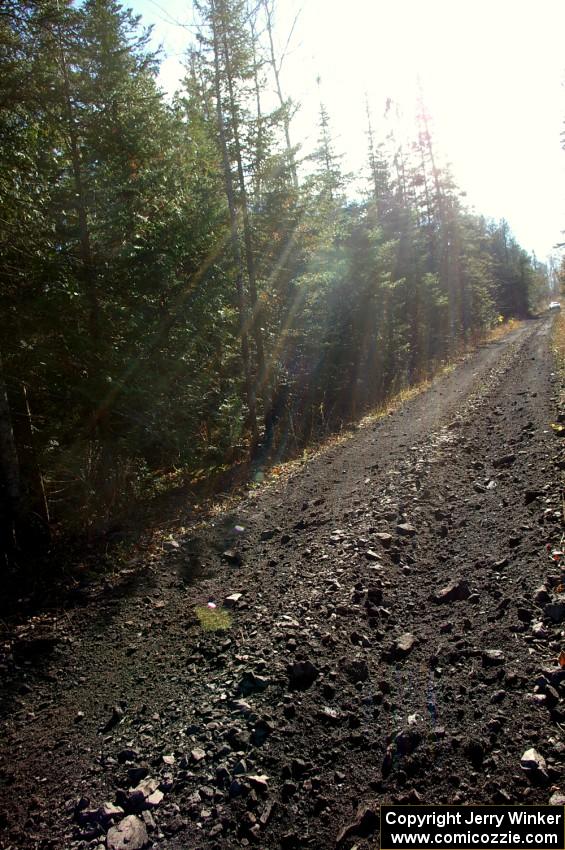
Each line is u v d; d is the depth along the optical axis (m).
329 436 14.78
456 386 19.50
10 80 7.70
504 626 4.02
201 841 2.76
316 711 3.58
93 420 9.46
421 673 3.76
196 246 11.88
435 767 2.91
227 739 3.50
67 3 8.25
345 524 7.23
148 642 5.29
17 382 8.52
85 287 9.21
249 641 4.77
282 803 2.90
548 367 18.44
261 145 13.21
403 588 5.14
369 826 2.64
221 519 8.93
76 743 3.86
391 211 27.53
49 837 2.98
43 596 6.69
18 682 4.86
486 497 6.98
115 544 8.36
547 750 2.80
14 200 7.70
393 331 22.19
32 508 8.79
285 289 16.16
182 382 11.18
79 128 9.19
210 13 12.17
